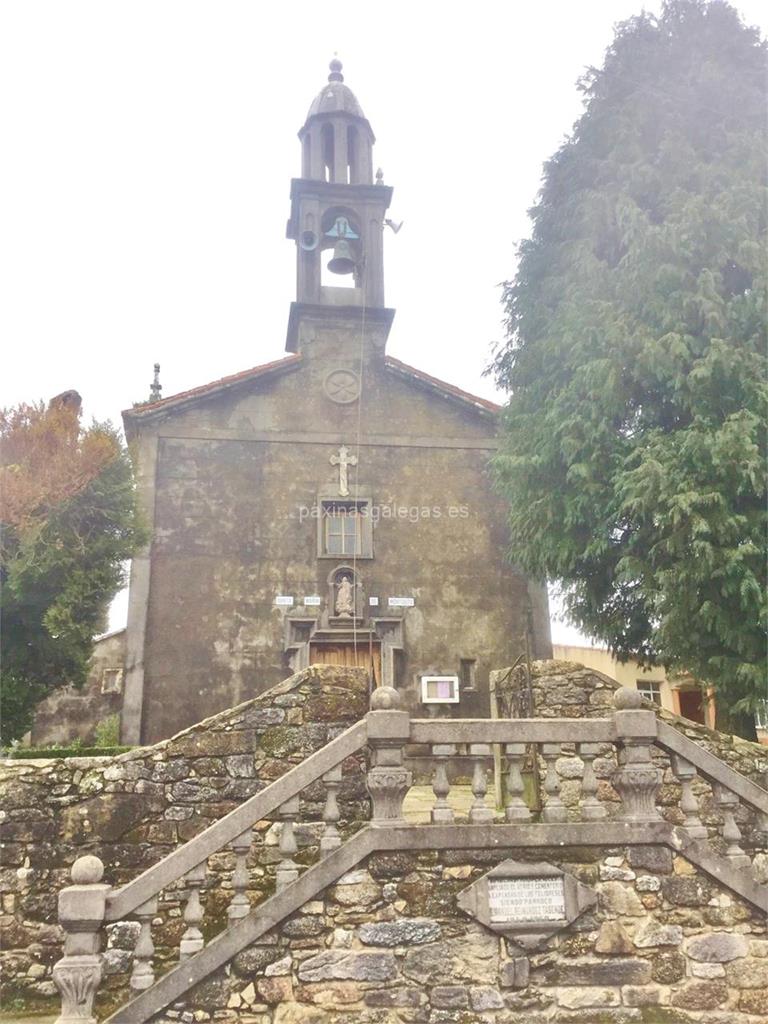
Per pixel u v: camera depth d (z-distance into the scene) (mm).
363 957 6449
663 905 6887
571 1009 6562
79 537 13148
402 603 16750
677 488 10656
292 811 6789
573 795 9023
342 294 18594
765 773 9227
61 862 8211
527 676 9625
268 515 16906
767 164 11734
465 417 18078
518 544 14219
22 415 13445
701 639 10773
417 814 9570
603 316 12023
